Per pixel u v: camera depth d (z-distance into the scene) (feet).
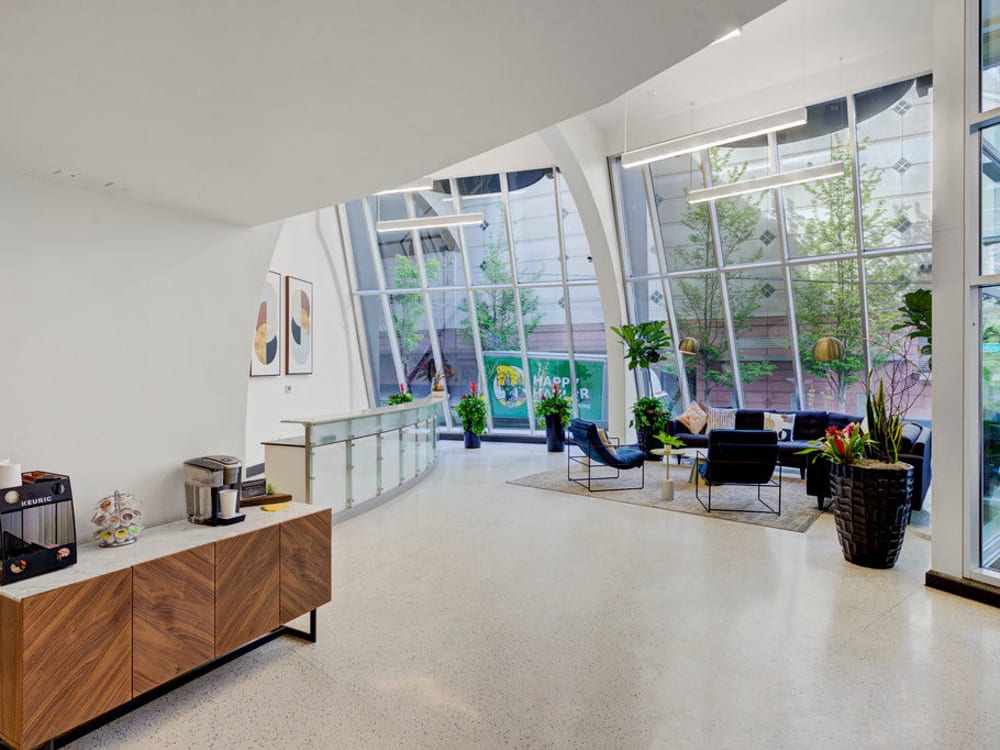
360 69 6.08
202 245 11.02
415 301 36.70
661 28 5.49
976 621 11.07
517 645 10.16
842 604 11.88
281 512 10.44
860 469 14.01
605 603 11.98
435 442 28.73
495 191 32.78
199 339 10.96
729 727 7.82
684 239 28.68
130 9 4.79
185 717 8.07
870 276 24.54
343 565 14.35
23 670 6.60
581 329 33.91
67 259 8.95
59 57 5.54
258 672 9.30
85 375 9.15
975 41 11.91
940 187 12.47
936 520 12.77
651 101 25.18
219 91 6.41
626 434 31.19
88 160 8.09
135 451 9.83
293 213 11.10
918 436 20.38
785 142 24.86
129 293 9.80
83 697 7.11
